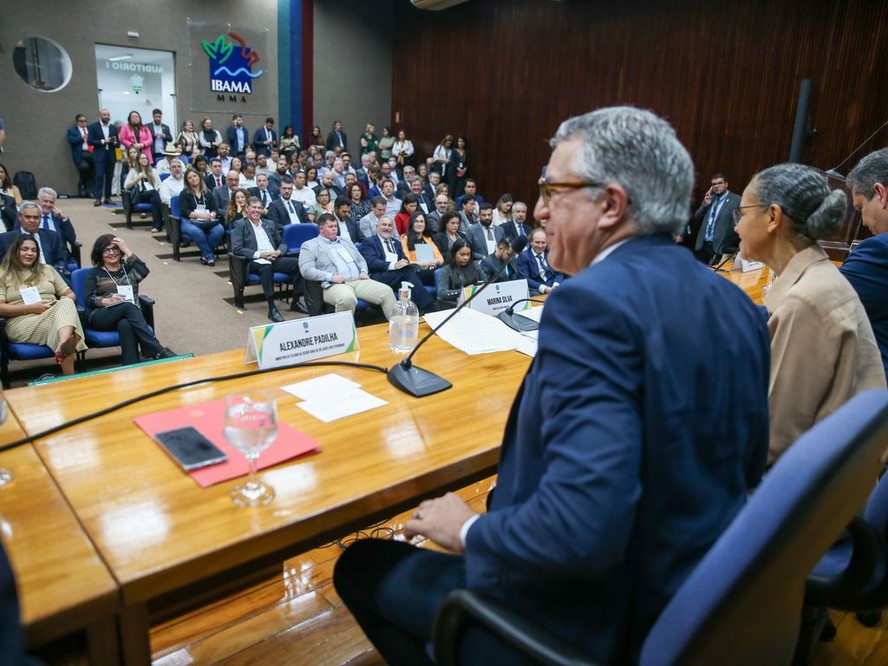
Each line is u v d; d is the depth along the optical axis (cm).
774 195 140
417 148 1279
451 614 86
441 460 118
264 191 750
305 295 518
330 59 1239
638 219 82
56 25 984
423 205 856
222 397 142
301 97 1227
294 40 1195
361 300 480
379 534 209
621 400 70
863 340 135
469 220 686
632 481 68
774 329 139
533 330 203
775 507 66
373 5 1258
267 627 163
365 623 114
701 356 75
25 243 340
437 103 1216
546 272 508
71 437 120
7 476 105
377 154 1266
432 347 184
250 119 1181
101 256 361
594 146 83
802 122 643
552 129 1016
